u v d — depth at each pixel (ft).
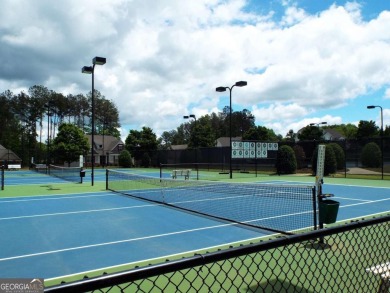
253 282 15.52
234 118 349.20
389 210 36.83
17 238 25.44
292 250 20.18
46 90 244.22
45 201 45.21
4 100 240.53
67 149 157.89
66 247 22.85
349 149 100.89
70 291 4.70
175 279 16.07
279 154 94.58
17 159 176.14
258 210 35.37
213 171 112.37
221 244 23.17
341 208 38.09
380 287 13.66
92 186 65.57
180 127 366.63
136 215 34.30
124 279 5.15
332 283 15.08
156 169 134.72
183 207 38.68
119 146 224.12
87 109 264.11
